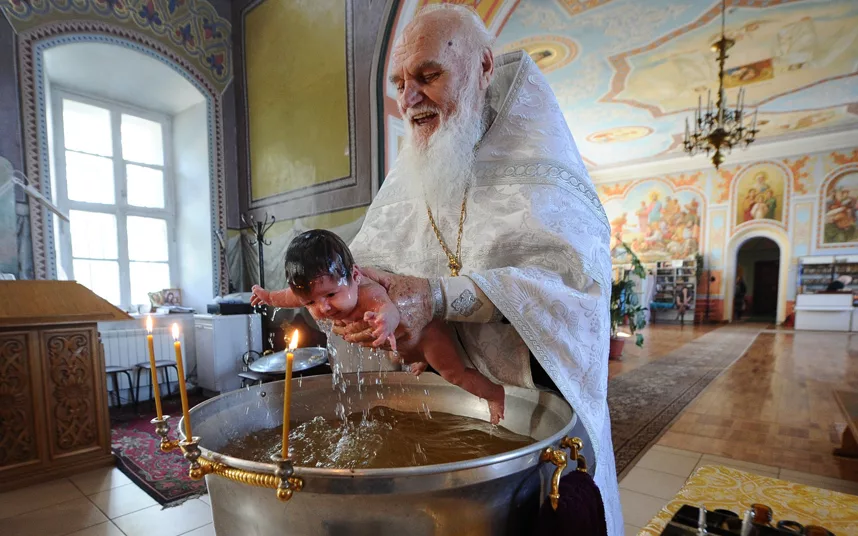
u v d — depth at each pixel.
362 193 3.84
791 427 3.53
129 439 3.42
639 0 4.95
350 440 0.83
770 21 5.34
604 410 0.82
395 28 3.61
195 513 2.33
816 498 1.37
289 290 0.71
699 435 3.36
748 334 9.27
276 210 4.68
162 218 5.29
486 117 1.00
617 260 12.45
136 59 4.38
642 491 2.50
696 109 7.99
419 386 1.06
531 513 0.67
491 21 4.09
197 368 4.67
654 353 6.90
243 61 4.98
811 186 10.27
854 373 5.35
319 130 4.19
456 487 0.55
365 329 0.68
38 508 2.39
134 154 5.14
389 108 3.78
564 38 5.65
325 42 4.09
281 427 0.93
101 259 4.83
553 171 0.89
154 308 4.99
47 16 3.85
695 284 11.42
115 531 2.17
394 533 0.56
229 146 5.07
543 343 0.73
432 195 0.98
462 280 0.74
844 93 7.39
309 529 0.57
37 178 3.81
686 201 11.68
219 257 5.02
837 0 4.93
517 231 0.84
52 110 4.49
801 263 10.37
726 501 1.37
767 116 8.55
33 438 2.71
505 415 0.92
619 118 8.42
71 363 2.85
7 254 3.62
